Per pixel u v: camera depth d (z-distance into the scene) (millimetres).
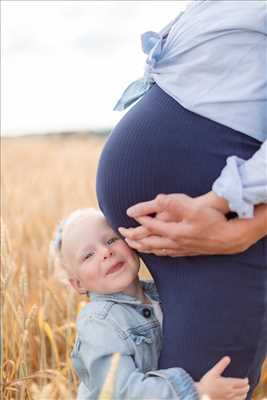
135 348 2525
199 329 2410
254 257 2389
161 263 2486
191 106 2371
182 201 2303
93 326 2561
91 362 2516
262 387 3465
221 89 2365
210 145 2361
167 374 2402
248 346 2449
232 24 2355
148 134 2428
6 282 3832
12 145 19000
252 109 2361
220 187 2266
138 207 2389
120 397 2438
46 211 8203
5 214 7195
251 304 2408
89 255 2619
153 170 2414
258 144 2375
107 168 2531
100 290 2615
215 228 2291
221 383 2395
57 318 4754
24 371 3459
